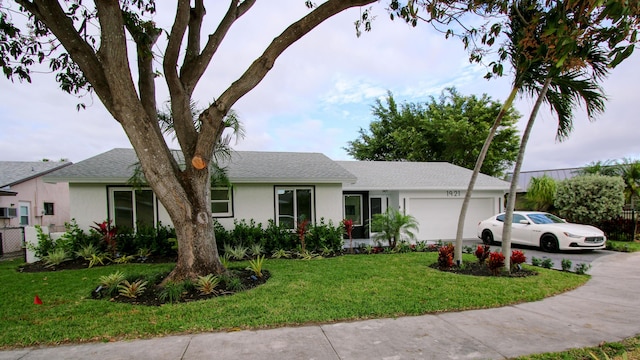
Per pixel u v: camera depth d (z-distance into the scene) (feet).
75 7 23.75
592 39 13.66
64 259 31.35
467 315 16.31
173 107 22.24
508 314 16.46
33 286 22.43
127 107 19.24
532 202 56.13
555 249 37.17
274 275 24.63
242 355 12.08
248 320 15.33
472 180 26.96
